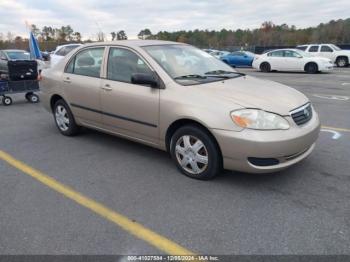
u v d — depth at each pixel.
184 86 4.25
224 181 4.15
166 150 4.55
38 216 3.47
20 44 57.94
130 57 4.84
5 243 3.05
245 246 2.94
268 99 3.99
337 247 2.89
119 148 5.48
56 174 4.52
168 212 3.50
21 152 5.42
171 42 5.37
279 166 3.79
